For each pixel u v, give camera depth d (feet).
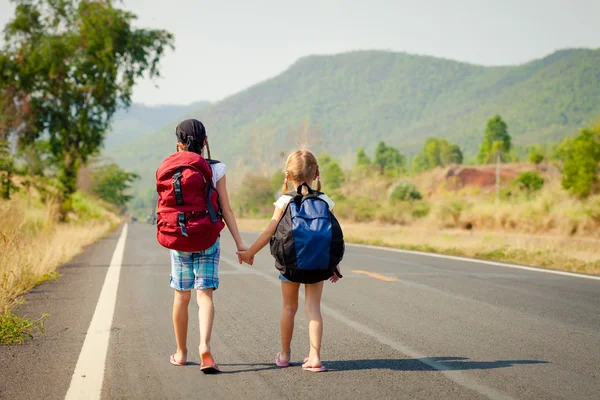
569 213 88.02
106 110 106.63
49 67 98.48
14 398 16.37
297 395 16.89
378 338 24.08
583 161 99.76
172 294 34.73
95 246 74.08
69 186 106.42
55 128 102.94
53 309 29.55
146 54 106.42
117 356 20.89
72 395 16.67
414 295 34.99
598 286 39.65
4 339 22.67
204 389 17.39
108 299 32.73
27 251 41.37
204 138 19.69
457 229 104.17
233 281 40.55
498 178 277.85
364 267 49.78
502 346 22.85
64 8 101.19
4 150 84.23
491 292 36.50
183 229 18.25
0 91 99.66
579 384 18.04
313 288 19.71
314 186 20.56
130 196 379.35
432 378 18.60
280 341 23.44
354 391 17.28
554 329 26.05
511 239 78.43
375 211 138.92
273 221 19.40
